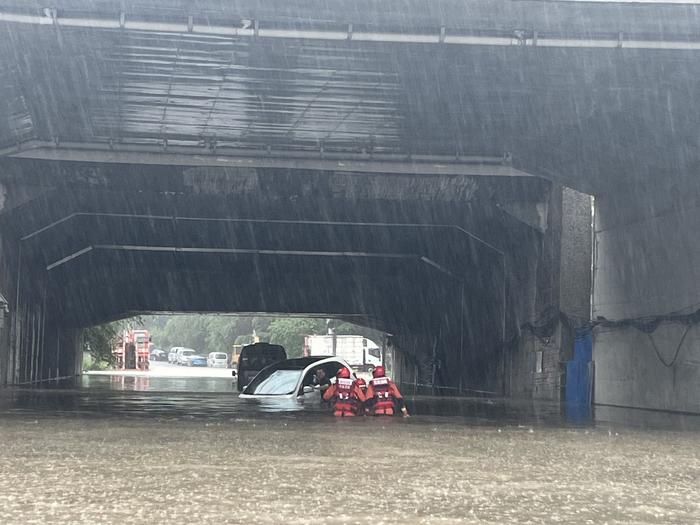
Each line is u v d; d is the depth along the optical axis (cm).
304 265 5334
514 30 1867
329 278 5584
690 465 1224
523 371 4022
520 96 2380
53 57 2138
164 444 1366
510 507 817
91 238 4678
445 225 4066
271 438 1501
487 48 1945
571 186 3247
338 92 2398
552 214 3638
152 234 4591
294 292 5872
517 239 4016
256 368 4097
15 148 3105
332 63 2127
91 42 2009
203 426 1772
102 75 2294
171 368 12988
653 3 1812
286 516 744
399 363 8194
